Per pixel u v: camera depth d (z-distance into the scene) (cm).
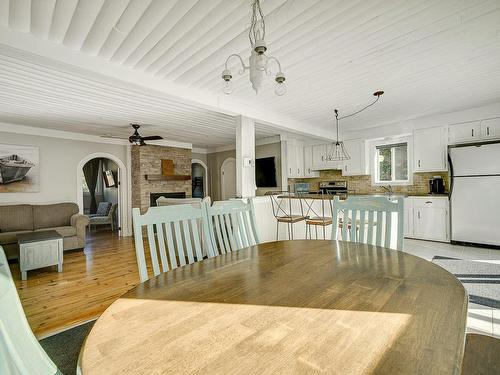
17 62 252
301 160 715
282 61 261
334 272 113
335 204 195
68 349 183
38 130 529
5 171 493
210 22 195
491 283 280
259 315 77
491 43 235
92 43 221
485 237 417
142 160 648
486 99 399
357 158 607
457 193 445
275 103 401
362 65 274
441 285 96
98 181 910
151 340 65
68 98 357
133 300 88
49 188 541
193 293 93
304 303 84
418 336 64
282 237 470
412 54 252
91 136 601
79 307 250
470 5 184
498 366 83
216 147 873
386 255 139
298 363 55
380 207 175
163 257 144
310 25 202
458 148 442
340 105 416
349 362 55
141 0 172
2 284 61
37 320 225
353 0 177
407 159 563
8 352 56
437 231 471
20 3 170
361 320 72
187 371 53
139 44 224
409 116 497
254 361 56
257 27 166
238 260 135
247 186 415
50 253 349
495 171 408
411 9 187
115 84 273
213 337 66
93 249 495
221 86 322
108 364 56
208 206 174
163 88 298
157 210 147
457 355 56
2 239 406
